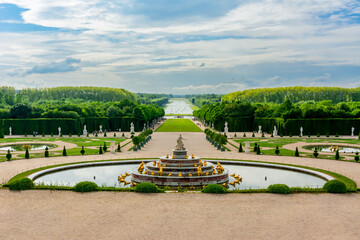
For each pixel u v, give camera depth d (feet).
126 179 140.26
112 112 456.45
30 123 362.74
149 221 82.48
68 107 419.74
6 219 83.46
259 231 76.69
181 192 109.40
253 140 303.27
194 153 210.18
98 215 86.58
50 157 189.37
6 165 160.76
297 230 77.41
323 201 99.71
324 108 412.77
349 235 74.74
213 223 81.41
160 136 332.19
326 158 188.34
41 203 96.37
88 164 166.61
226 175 138.00
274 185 110.32
